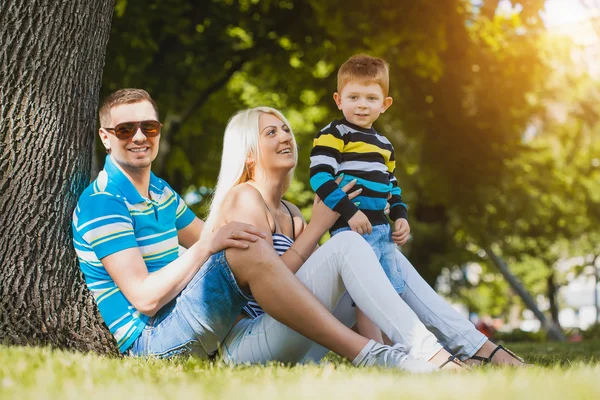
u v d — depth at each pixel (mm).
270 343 3188
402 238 3971
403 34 9055
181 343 3273
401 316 3066
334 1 9078
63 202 3701
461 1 9953
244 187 3594
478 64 10836
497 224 12867
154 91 10578
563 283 33438
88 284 3551
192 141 13086
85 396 1893
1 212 3586
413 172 12734
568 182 15359
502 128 11469
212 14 10727
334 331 2980
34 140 3670
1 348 2918
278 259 3043
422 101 11211
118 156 3586
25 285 3535
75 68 3830
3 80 3662
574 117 13742
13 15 3689
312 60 11195
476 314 35156
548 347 6492
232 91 12984
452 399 1887
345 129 3928
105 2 4055
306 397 1914
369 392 1995
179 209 4062
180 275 3152
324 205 3697
